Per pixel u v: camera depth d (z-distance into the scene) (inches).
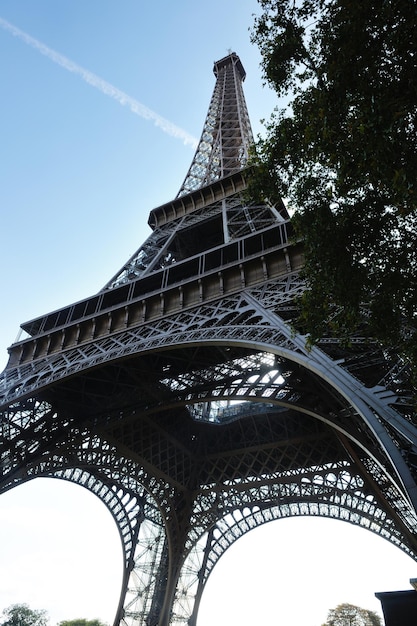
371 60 601.9
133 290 1961.1
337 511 2496.3
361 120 573.3
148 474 2425.0
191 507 2669.8
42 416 1834.4
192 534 2682.1
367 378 1050.7
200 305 1603.1
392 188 597.3
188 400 1716.3
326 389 1259.8
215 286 1652.3
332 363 943.0
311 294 812.6
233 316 1470.2
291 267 1531.7
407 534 2086.6
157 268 2257.6
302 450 2463.1
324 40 693.3
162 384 1886.1
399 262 732.0
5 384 1807.3
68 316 2022.6
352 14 594.9
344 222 746.8
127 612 2469.2
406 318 760.3
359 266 732.0
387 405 761.0
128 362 1791.3
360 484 2269.9
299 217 792.9
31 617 4658.0
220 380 1697.8
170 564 2513.5
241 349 1738.4
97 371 1867.6
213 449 2687.0
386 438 693.3
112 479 2600.9
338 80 619.2
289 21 772.0
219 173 3196.4
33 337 1974.7
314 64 752.3
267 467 2491.4
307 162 795.4
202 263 1801.2
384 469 930.7
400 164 560.1
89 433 1876.2
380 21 584.4
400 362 916.6
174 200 2851.9
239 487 2527.1
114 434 2119.8
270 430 2524.6
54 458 1999.3
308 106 742.5
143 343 1498.5
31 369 1845.5
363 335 1004.6
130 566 2588.6
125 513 2704.2
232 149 3324.3
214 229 2637.8
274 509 2667.3
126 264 2308.1
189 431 2650.1
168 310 1697.8
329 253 732.7
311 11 762.8
